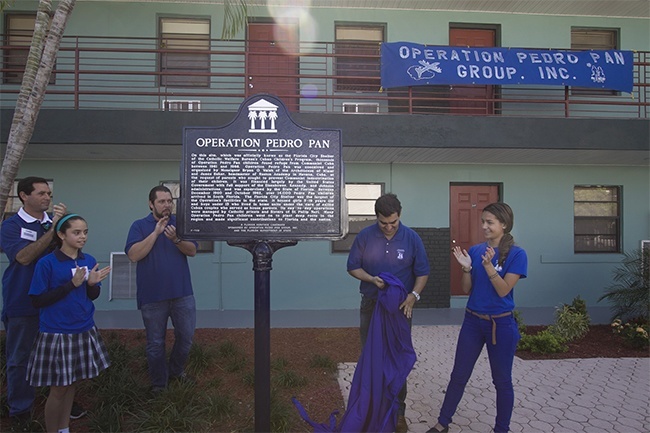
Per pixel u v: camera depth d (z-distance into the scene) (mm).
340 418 4168
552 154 8102
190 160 3143
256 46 8938
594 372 5359
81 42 8648
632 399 4602
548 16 9234
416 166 8992
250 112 3180
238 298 8680
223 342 5891
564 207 9211
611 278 9203
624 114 9391
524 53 7996
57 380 3416
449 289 8906
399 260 3875
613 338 6777
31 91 3900
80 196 8508
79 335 3545
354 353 5969
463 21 9102
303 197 3188
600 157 8438
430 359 5879
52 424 3531
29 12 8688
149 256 4328
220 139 3164
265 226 3160
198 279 8625
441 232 8953
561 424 4074
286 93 8938
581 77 8047
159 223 4016
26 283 3852
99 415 3951
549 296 9141
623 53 8148
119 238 8555
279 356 5742
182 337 4555
